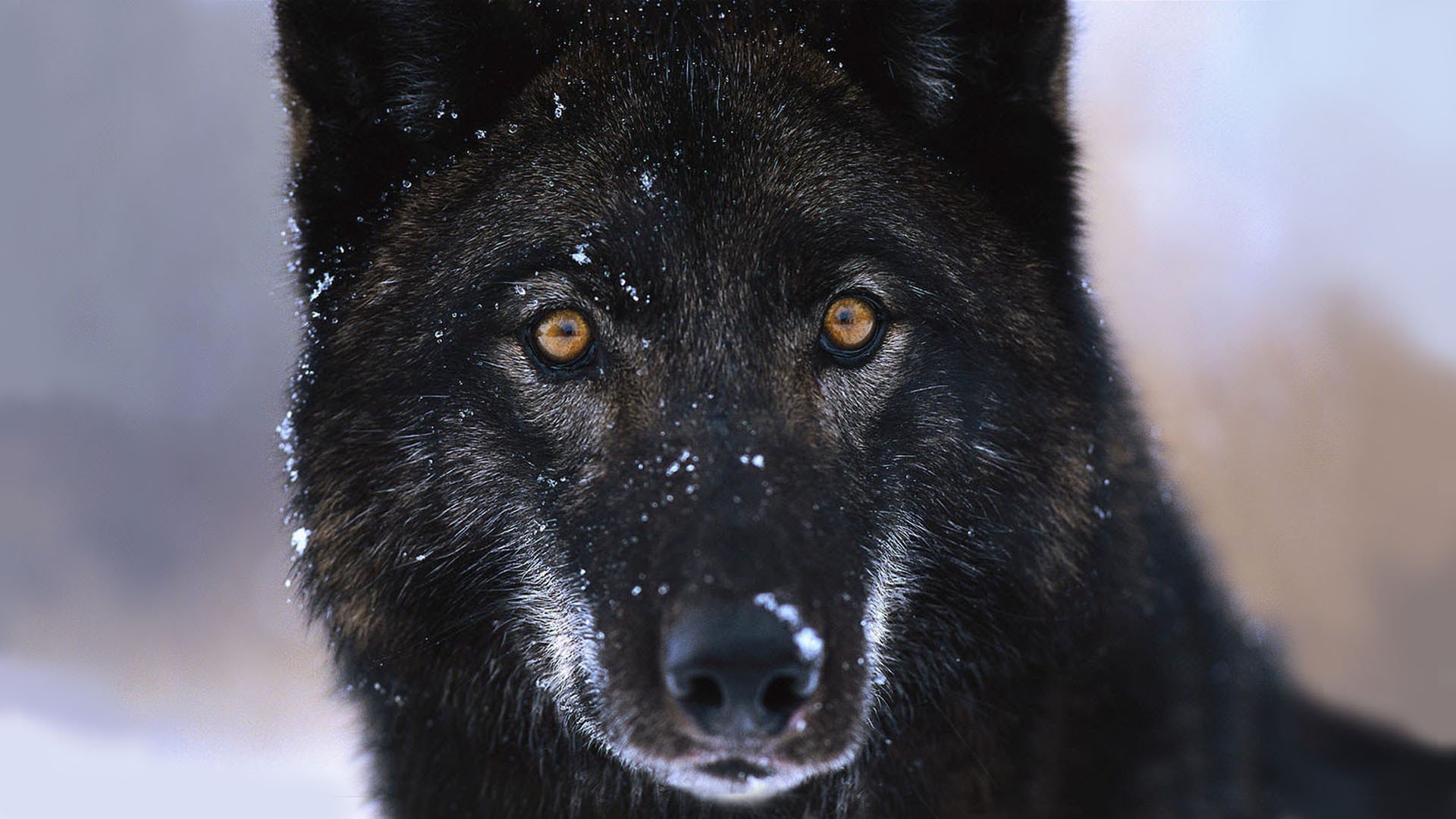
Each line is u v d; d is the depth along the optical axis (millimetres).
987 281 5883
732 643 4684
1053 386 5957
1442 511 13977
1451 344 16281
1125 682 6285
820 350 5559
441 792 6152
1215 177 18375
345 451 5848
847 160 5738
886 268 5602
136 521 17500
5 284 21578
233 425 19859
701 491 5074
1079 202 6277
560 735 5961
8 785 10398
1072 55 6113
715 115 5652
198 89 24031
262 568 16531
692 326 5418
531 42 5891
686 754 4938
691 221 5457
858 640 5176
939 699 5973
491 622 5832
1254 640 8312
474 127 5953
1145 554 6527
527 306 5547
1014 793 6129
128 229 22609
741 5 6004
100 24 24234
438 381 5676
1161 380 15188
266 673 13664
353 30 5914
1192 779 6629
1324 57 18859
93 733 11844
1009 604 5922
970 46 5953
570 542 5426
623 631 5031
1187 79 19141
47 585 15914
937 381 5703
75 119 23469
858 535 5438
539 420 5555
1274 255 17609
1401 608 12805
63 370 20875
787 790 6090
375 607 5875
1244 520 13500
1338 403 15766
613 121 5707
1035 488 5879
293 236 6254
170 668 13875
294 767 11008
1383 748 9664
